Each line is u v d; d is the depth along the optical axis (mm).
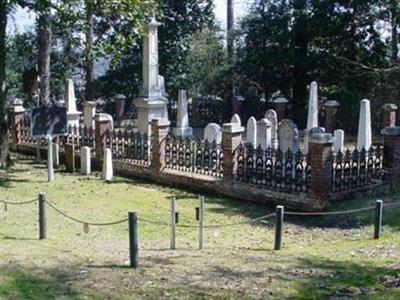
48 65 31156
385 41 34062
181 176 19312
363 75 33156
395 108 27828
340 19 33938
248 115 35656
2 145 22594
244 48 37469
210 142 19234
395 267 9906
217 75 38156
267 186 17078
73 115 27109
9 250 11188
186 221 15211
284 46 35688
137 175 20906
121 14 21672
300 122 33750
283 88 36312
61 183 19734
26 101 37156
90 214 15695
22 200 17094
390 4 32969
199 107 37688
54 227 14070
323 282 8992
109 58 39438
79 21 22531
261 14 36250
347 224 14609
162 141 20062
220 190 18203
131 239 10016
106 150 20484
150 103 25578
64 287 8812
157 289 8719
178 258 10961
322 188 15656
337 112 31922
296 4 34969
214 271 9797
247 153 17578
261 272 9719
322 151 15570
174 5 40000
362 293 8344
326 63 34000
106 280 9188
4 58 22594
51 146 20516
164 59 39938
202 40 39469
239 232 14250
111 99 40719
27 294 8477
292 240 13391
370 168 17078
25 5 21047
